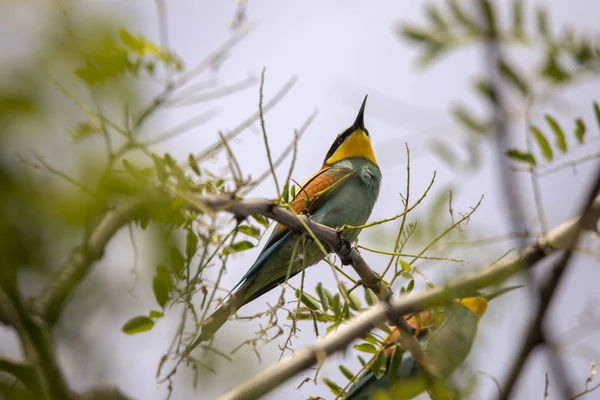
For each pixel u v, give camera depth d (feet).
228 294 25.77
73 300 21.07
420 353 29.68
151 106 19.67
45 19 15.23
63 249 15.38
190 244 23.22
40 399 19.85
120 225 19.75
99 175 16.19
